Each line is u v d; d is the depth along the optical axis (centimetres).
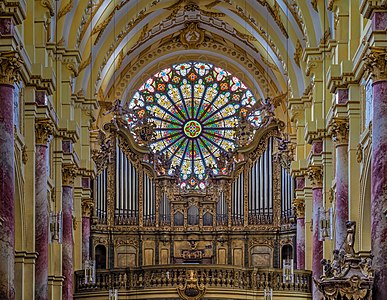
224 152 4575
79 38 3575
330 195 3419
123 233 4400
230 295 3747
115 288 3781
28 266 2783
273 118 4438
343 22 2953
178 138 4734
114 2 3859
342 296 2305
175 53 4784
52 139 3303
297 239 4081
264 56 4466
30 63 2800
